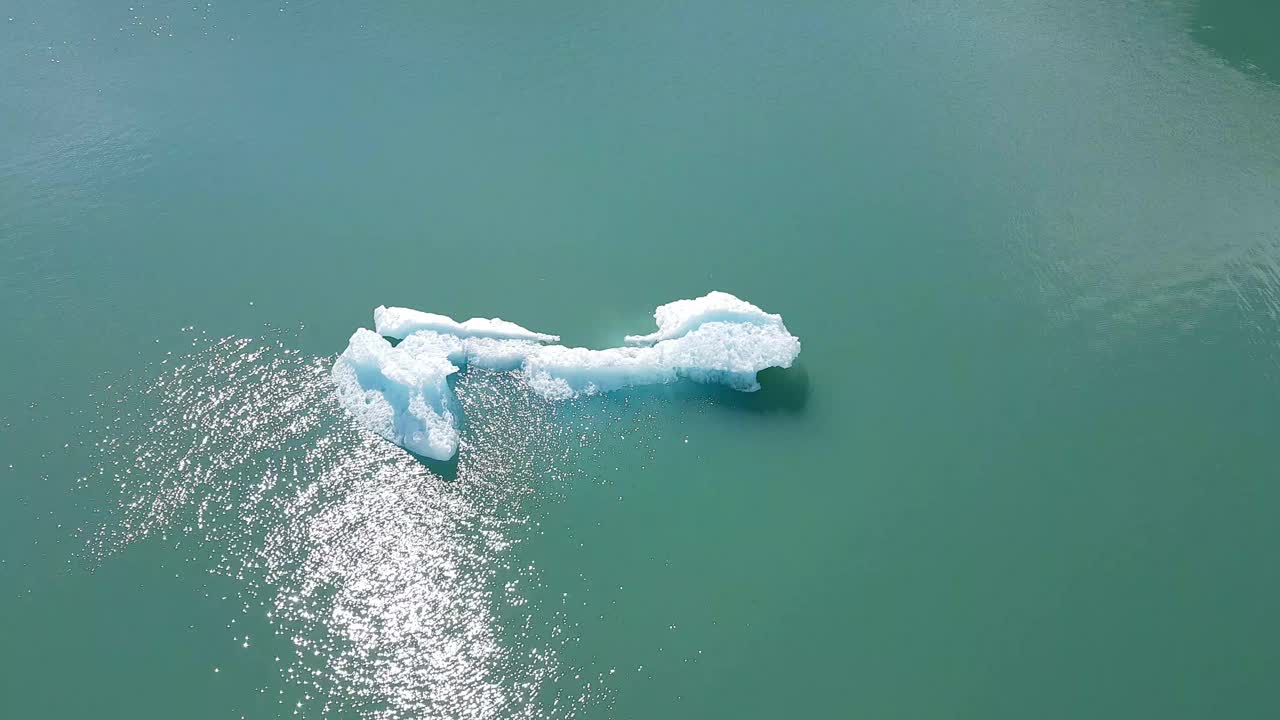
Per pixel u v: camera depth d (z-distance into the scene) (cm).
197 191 8438
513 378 7169
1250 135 9188
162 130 8906
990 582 6312
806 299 7900
